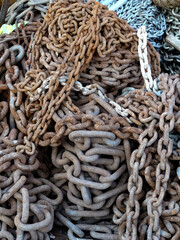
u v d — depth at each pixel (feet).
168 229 2.29
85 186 2.49
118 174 2.51
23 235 2.27
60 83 2.59
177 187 2.37
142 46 2.66
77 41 2.62
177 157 2.42
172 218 2.29
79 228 2.56
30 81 2.75
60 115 2.54
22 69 3.04
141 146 2.35
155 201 2.28
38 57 2.85
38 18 3.35
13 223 2.36
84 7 2.69
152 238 2.25
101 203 2.52
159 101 2.53
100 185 2.45
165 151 2.34
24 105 2.80
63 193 2.72
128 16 3.23
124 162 2.61
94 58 2.76
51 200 2.55
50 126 2.67
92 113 2.56
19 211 2.33
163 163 2.31
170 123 2.37
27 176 2.55
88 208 2.61
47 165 2.80
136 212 2.29
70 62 2.65
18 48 3.01
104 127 2.40
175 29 3.30
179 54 3.36
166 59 3.38
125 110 2.55
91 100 2.69
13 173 2.46
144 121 2.45
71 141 2.63
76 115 2.47
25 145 2.54
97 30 2.59
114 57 2.75
